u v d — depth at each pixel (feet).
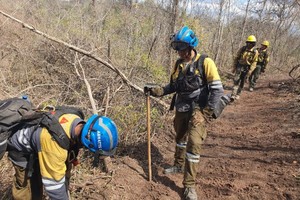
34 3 29.12
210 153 16.35
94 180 12.38
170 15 31.68
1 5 26.03
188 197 11.68
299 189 11.86
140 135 16.96
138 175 13.32
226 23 66.80
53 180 7.68
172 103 13.15
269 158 14.89
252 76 34.81
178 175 13.66
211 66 11.48
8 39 23.35
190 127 11.75
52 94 18.71
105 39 25.29
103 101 17.72
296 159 14.30
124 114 16.74
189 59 11.90
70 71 20.43
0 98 16.94
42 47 22.35
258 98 30.89
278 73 59.93
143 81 21.76
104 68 20.89
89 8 30.12
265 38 79.15
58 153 7.52
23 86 19.67
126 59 22.88
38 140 7.58
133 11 33.91
